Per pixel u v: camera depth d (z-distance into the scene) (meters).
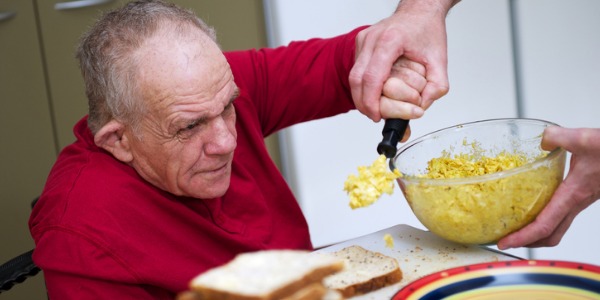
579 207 1.00
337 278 0.90
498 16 2.35
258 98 1.44
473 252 0.99
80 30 2.36
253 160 1.36
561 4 2.36
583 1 2.36
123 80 1.05
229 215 1.28
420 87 1.19
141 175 1.16
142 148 1.11
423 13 1.27
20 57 2.34
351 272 0.91
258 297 0.53
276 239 1.34
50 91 2.38
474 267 0.82
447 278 0.81
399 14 1.29
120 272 1.06
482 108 2.42
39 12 2.32
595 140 0.93
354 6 2.32
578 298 0.75
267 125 1.49
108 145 1.13
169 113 1.05
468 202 0.93
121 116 1.09
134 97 1.06
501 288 0.79
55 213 1.08
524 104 2.44
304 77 1.43
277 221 1.37
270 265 0.59
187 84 1.04
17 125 2.39
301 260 0.60
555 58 2.40
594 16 2.37
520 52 2.40
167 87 1.03
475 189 0.93
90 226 1.06
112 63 1.06
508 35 2.38
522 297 0.77
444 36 1.26
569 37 2.39
